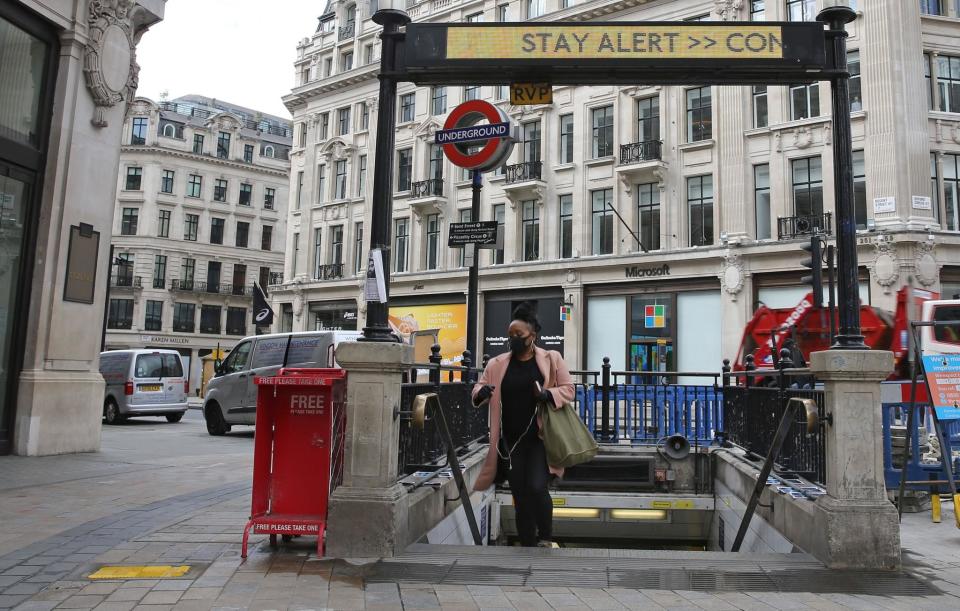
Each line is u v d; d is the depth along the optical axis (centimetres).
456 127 890
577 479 1081
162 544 497
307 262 4138
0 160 973
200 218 5981
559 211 3086
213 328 5972
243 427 2133
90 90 1098
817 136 2442
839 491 482
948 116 2356
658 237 2812
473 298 951
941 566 489
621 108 2922
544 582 433
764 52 529
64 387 1057
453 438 740
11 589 388
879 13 2341
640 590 423
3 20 979
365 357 483
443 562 464
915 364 678
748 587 432
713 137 2667
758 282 2511
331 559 462
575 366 2891
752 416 840
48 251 1037
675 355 2678
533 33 535
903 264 2197
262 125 6919
